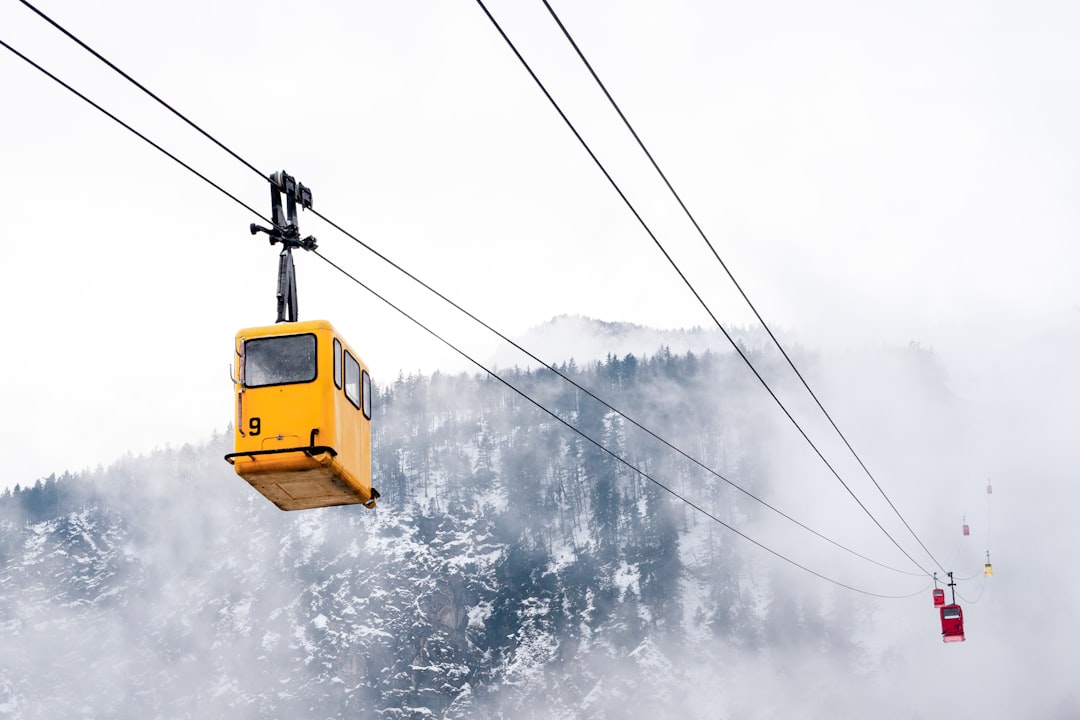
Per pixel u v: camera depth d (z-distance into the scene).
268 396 22.39
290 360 22.50
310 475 22.61
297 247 22.81
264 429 22.25
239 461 22.20
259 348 22.58
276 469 22.23
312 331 22.61
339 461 22.69
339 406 22.88
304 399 22.34
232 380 22.52
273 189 22.31
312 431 22.23
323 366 22.48
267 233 22.33
